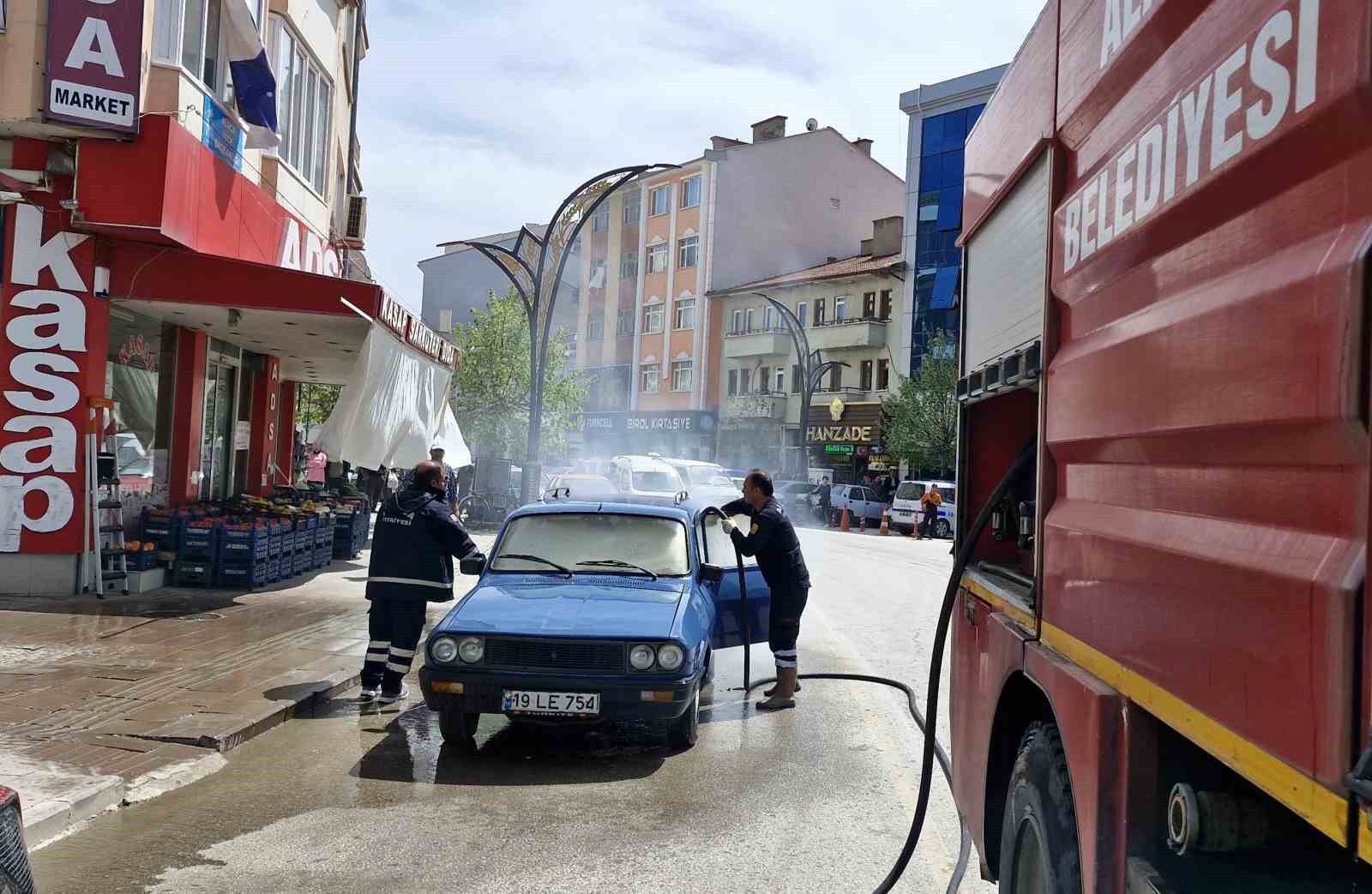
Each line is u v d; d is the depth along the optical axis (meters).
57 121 11.09
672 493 26.56
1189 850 2.10
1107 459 2.51
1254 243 1.82
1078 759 2.42
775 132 61.41
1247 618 1.71
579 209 22.16
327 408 34.38
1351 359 1.45
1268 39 1.77
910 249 48.47
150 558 12.97
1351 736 1.42
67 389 11.78
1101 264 2.60
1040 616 2.97
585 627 7.02
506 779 6.48
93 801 5.53
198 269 12.12
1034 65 3.35
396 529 8.41
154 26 12.03
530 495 22.56
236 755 6.76
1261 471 1.74
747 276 58.41
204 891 4.59
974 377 4.08
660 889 4.76
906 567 22.56
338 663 9.29
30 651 9.15
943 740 7.62
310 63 18.03
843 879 4.92
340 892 4.62
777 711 8.55
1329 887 2.02
